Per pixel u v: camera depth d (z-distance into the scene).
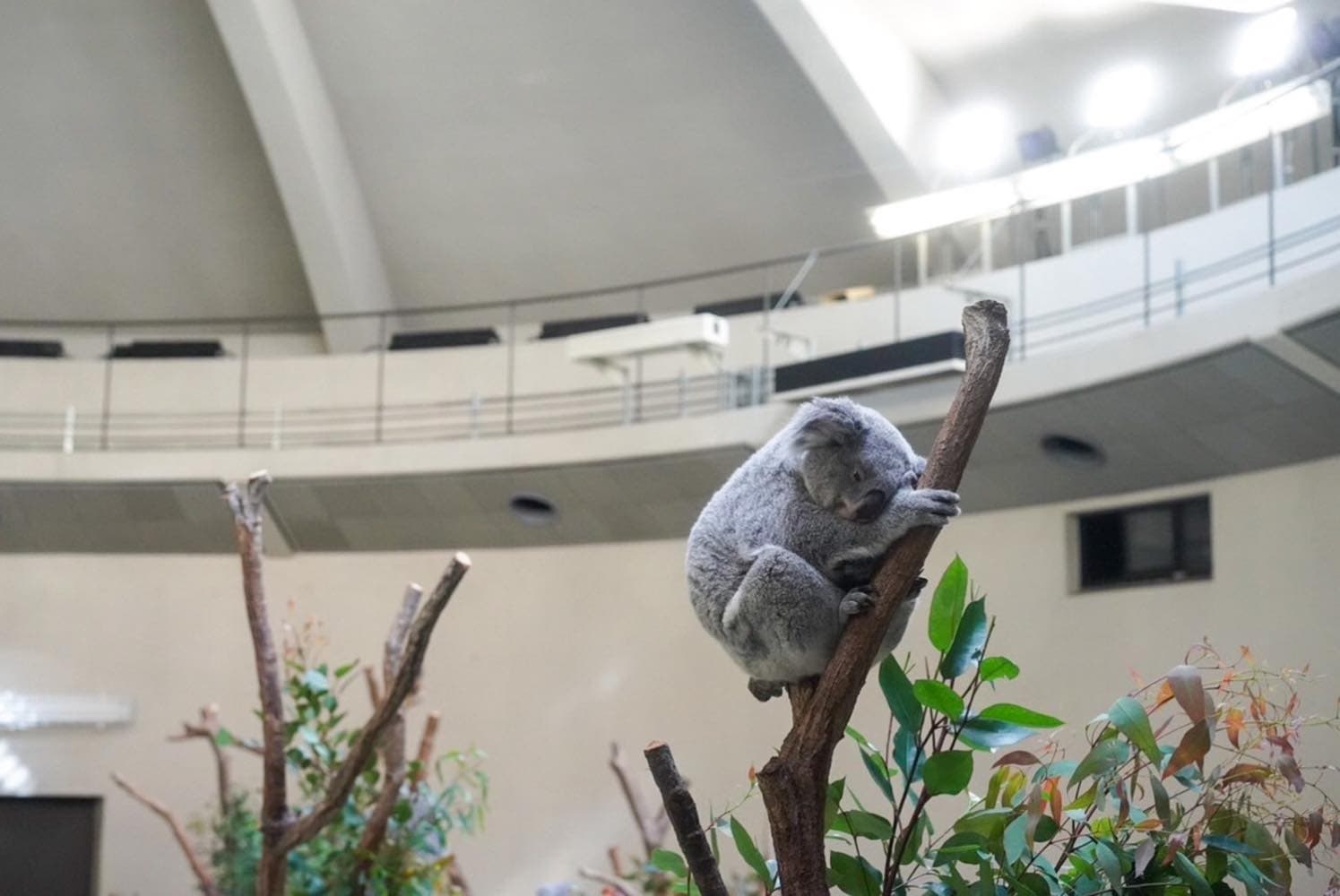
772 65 14.85
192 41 15.72
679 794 3.77
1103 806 3.99
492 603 13.96
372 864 7.47
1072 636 11.13
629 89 15.42
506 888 13.25
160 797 14.12
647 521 13.43
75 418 15.47
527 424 14.73
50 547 14.72
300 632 14.19
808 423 3.54
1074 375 10.45
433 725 8.48
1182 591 10.59
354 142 16.23
